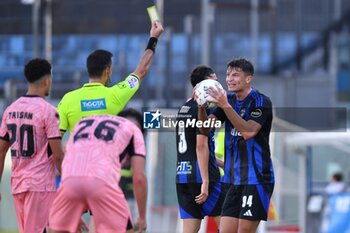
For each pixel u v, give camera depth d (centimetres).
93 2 5534
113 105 2406
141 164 2048
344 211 4138
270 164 2388
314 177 5003
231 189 2423
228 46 6278
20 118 2375
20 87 4731
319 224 4172
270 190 2380
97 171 2000
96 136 2036
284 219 4353
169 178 4194
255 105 2366
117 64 5484
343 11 6900
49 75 2412
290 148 4278
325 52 6925
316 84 5788
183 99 5803
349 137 3959
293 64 6644
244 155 2384
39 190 2375
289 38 6712
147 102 4544
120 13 5638
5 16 5209
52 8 5319
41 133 2372
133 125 2089
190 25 5212
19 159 2383
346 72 6925
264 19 6469
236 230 2412
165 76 5300
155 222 4091
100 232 2016
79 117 2406
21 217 2419
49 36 4975
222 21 6306
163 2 5938
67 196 2008
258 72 6084
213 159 2611
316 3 6894
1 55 5216
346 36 6938
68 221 2030
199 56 5916
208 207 2606
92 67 2423
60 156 2358
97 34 5534
